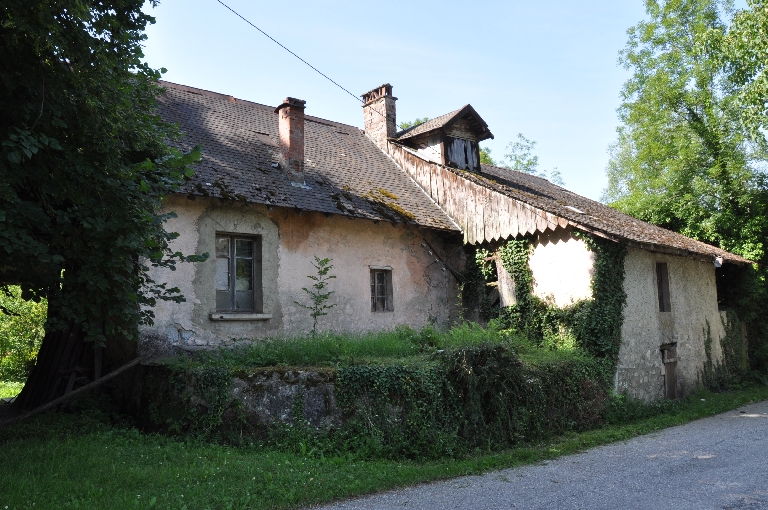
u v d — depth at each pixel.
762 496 6.16
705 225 18.55
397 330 11.79
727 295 18.53
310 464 7.29
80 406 9.57
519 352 11.19
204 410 8.43
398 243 13.97
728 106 18.75
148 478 6.26
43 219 6.63
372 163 16.44
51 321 7.22
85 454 6.95
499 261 14.12
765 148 19.06
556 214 12.79
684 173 19.67
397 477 6.92
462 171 16.00
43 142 6.40
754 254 17.88
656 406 12.81
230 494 5.95
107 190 7.24
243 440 8.16
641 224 17.70
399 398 8.49
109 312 7.32
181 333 10.27
